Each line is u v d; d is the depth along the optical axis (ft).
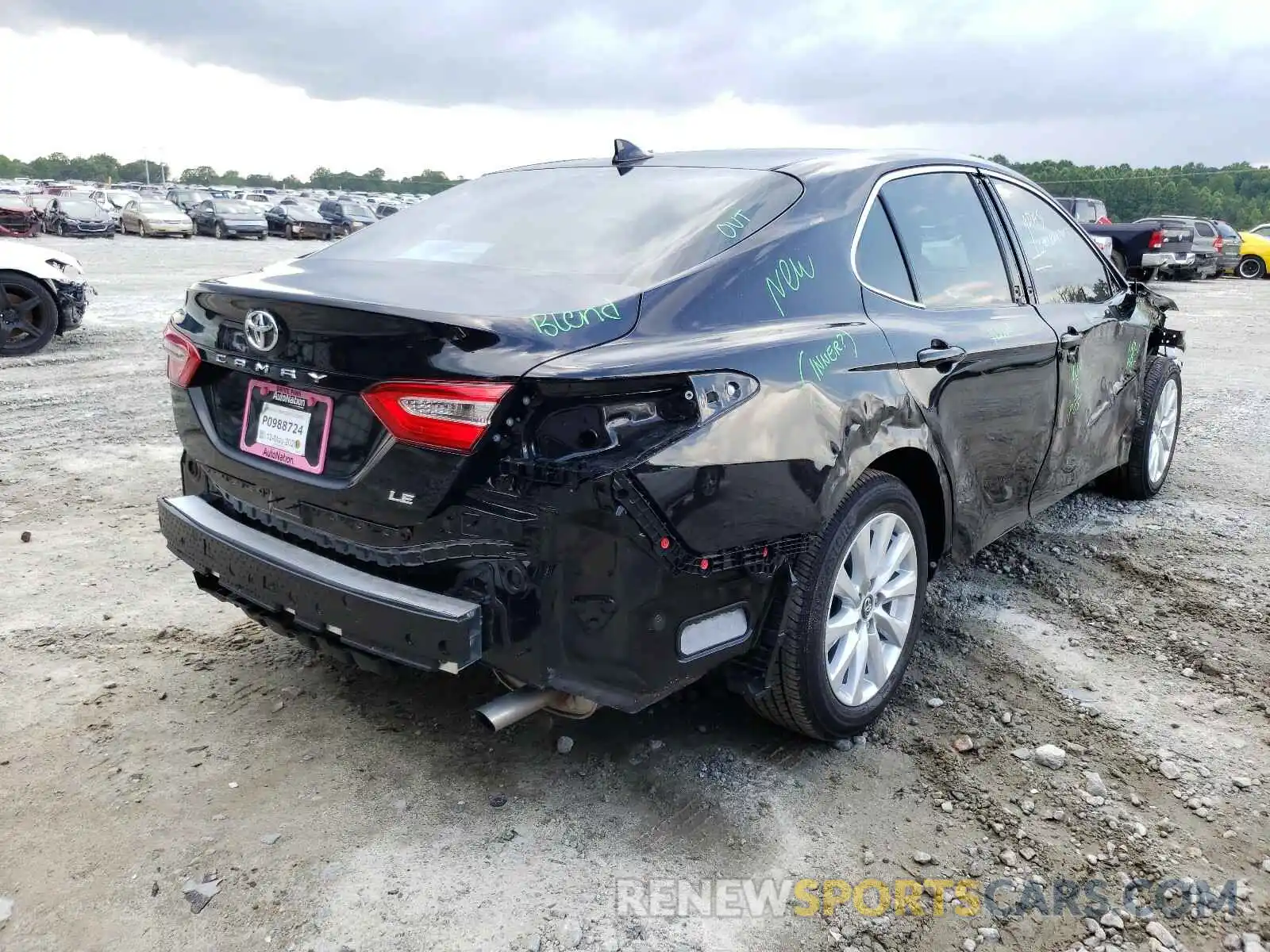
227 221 117.39
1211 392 28.66
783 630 8.59
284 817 8.53
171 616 12.39
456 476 7.35
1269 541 15.61
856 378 9.05
